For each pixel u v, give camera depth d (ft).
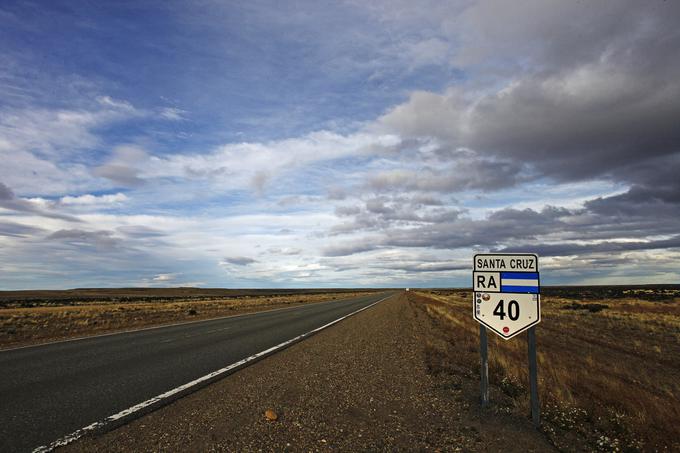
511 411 19.72
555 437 16.70
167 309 111.45
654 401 22.29
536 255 19.19
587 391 24.03
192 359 32.81
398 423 18.04
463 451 15.11
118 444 14.88
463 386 24.68
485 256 19.77
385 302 161.38
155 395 21.57
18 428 16.38
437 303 140.56
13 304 167.32
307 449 14.90
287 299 206.08
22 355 34.58
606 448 15.80
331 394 22.70
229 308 118.93
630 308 108.99
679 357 38.65
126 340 44.83
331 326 62.59
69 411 18.67
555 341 47.42
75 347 39.37
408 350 39.17
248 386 24.07
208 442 15.25
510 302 19.16
